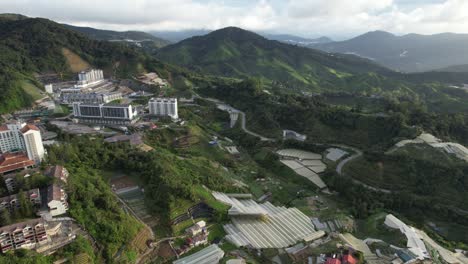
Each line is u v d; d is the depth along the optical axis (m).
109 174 141.38
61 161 130.12
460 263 110.88
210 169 164.38
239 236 117.62
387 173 161.62
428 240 120.69
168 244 107.81
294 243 116.88
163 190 125.69
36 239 87.88
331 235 119.56
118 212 110.56
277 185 165.88
